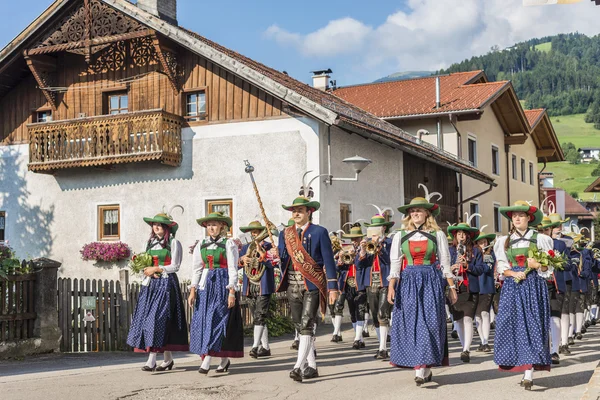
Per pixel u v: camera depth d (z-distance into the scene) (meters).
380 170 22.17
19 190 21.97
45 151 20.67
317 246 8.81
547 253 8.26
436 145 29.67
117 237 20.69
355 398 7.69
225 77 19.67
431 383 8.59
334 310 13.82
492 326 16.33
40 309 11.54
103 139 19.94
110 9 19.84
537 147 43.22
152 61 20.58
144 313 9.45
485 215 32.78
